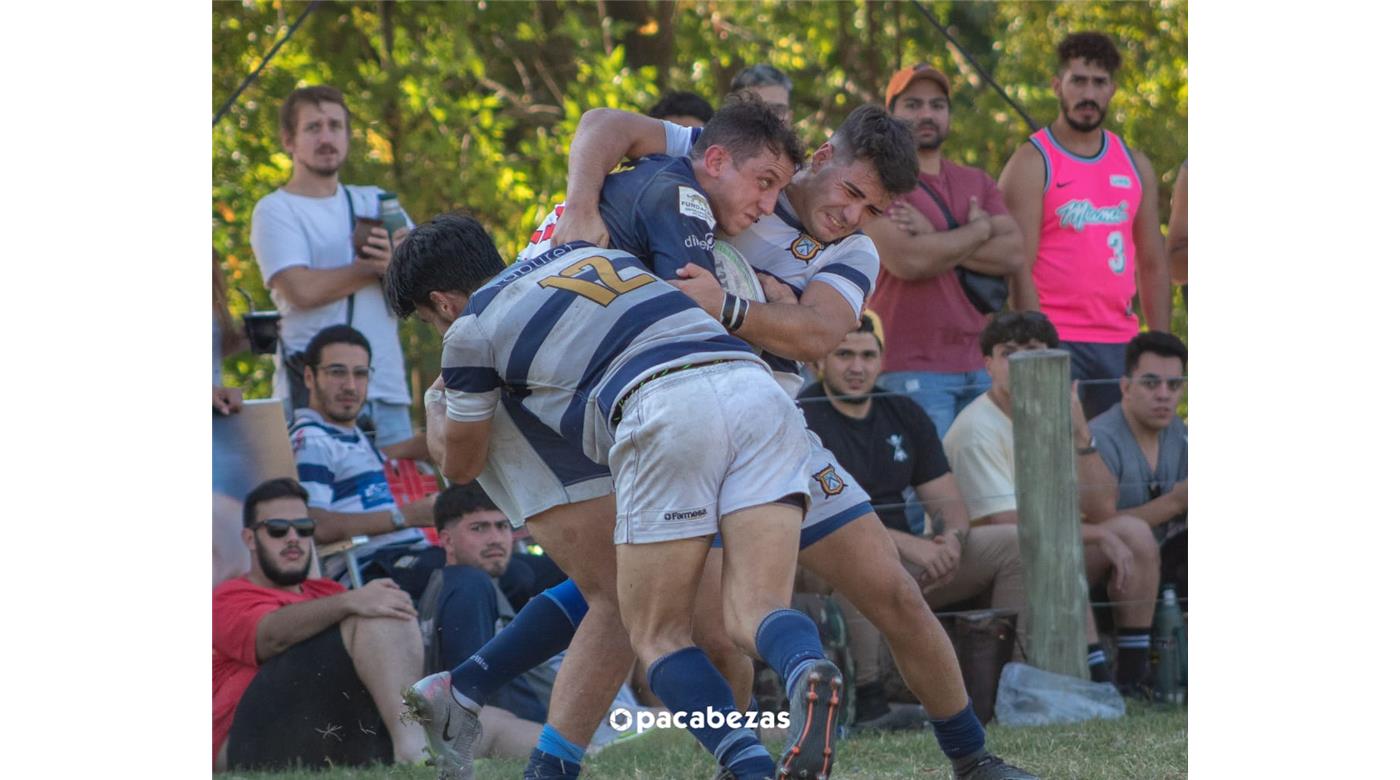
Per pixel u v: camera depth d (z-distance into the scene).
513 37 35.91
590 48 34.59
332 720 16.86
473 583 17.27
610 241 12.20
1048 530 18.84
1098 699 18.55
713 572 12.38
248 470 17.78
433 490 20.03
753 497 10.75
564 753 12.58
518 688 17.25
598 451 11.34
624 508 10.91
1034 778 12.82
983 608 19.44
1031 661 18.89
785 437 10.91
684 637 11.02
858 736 17.69
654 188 11.98
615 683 12.59
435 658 17.05
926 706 12.92
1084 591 18.91
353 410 18.89
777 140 12.05
